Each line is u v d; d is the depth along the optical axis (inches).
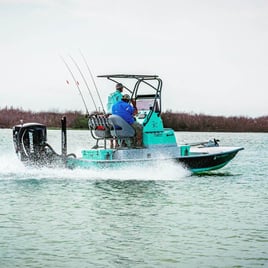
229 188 587.2
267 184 622.5
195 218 426.9
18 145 623.8
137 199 506.3
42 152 623.5
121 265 310.0
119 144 655.8
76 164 634.2
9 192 531.5
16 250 333.4
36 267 303.3
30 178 612.7
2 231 378.0
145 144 652.7
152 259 320.2
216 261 317.1
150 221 413.1
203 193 548.7
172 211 452.8
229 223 409.7
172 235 372.8
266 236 371.6
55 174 629.9
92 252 331.9
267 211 458.3
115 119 630.5
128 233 377.1
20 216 424.8
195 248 342.3
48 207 461.7
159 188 573.6
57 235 368.8
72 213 438.0
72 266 306.5
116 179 628.1
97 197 510.9
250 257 324.8
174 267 307.6
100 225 397.4
